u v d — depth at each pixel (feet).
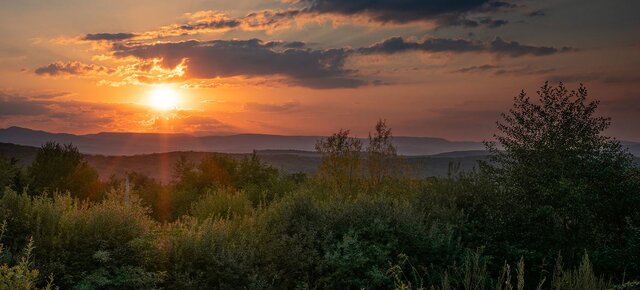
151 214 50.96
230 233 26.07
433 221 29.09
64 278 19.69
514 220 28.40
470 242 28.73
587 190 27.30
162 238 23.91
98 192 52.06
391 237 26.09
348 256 23.81
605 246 26.71
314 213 28.58
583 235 27.27
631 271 25.22
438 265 25.76
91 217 22.61
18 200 22.72
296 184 58.18
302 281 23.30
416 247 26.00
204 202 41.86
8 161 47.39
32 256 19.70
